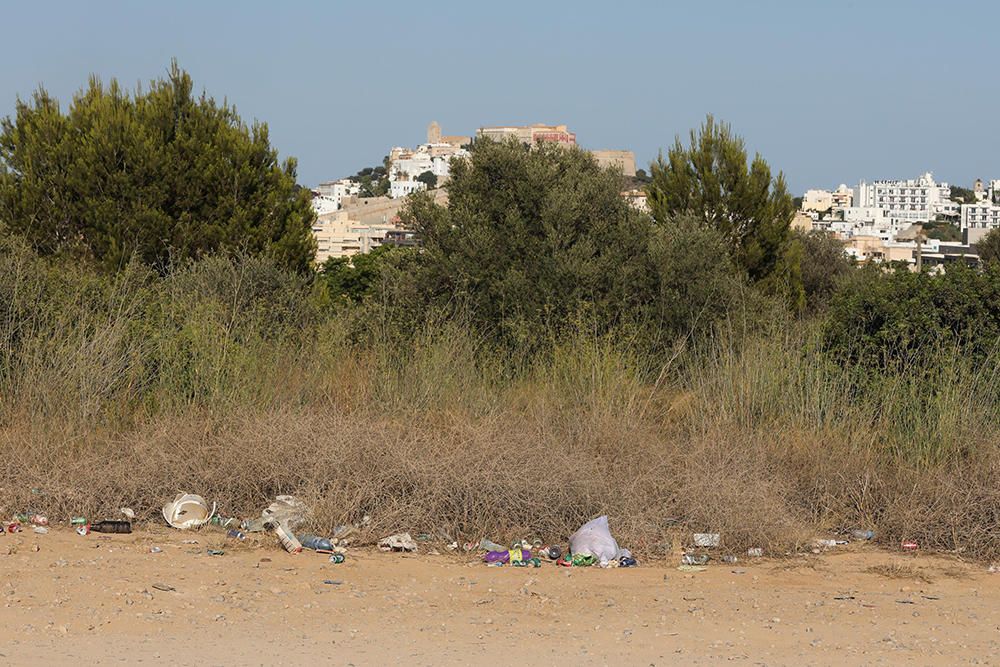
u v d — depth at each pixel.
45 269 15.59
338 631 7.71
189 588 8.80
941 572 9.84
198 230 22.31
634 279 17.77
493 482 10.87
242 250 22.28
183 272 17.56
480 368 15.26
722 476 11.27
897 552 10.59
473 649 7.29
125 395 13.38
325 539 10.34
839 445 12.33
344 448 11.39
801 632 7.87
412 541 10.41
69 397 12.84
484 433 11.80
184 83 23.64
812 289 34.03
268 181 23.91
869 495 11.39
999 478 10.98
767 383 13.68
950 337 13.84
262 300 16.64
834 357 14.19
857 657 7.26
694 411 13.68
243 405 12.95
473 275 17.66
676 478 11.48
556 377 14.32
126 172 22.11
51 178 21.97
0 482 11.34
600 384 13.82
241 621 7.91
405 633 7.69
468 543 10.58
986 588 9.35
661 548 10.41
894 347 13.92
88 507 11.05
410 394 13.72
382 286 18.02
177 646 7.24
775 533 10.58
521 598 8.77
